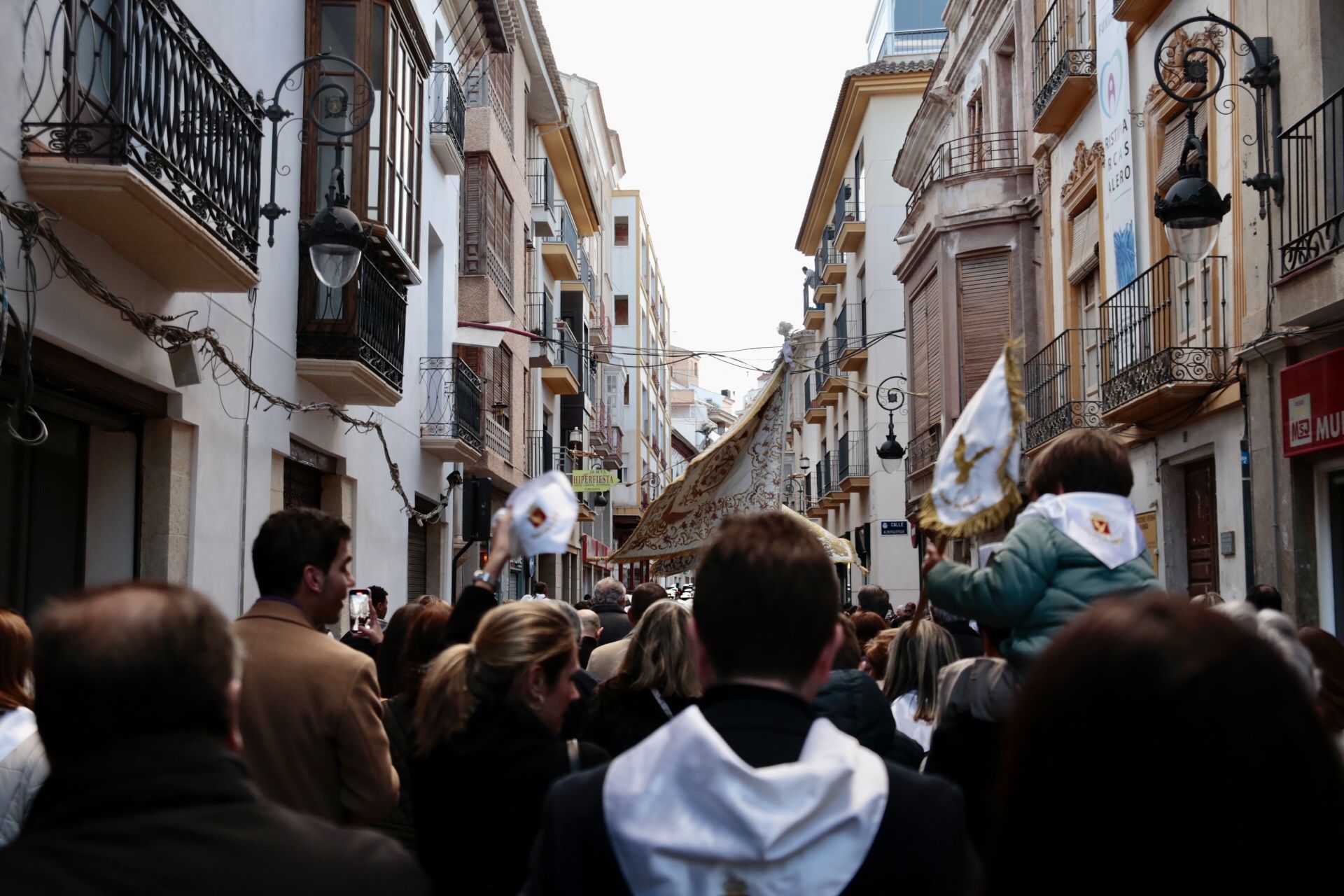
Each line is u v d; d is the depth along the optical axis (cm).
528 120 2814
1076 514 342
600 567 4403
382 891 180
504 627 357
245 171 866
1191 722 144
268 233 1051
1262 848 140
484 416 1973
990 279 1919
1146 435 1340
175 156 738
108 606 184
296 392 1132
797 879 187
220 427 941
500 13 2128
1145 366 1221
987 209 1898
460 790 346
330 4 1181
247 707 387
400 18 1250
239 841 174
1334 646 436
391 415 1475
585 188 3319
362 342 1159
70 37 698
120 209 674
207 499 915
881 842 191
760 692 211
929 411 2186
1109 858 146
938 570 348
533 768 345
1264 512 1055
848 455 3191
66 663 178
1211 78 1167
